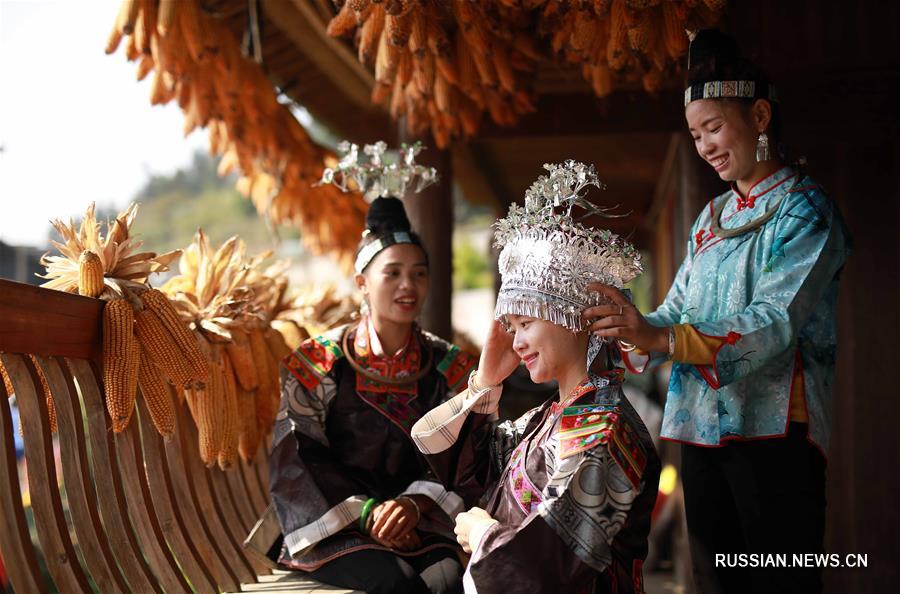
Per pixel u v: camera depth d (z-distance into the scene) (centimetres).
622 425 191
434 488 268
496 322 224
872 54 384
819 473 228
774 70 391
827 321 231
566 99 467
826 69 389
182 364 250
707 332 214
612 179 730
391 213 293
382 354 286
